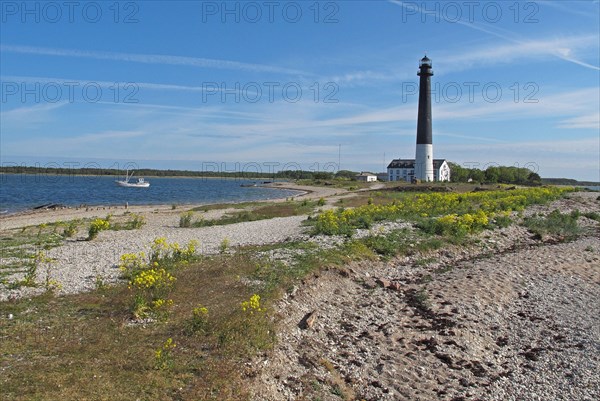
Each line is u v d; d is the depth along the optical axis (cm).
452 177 13300
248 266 1588
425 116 9262
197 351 987
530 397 1021
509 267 1991
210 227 3067
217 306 1215
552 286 1777
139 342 1012
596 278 1908
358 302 1498
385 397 984
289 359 1048
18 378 834
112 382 846
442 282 1758
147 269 1578
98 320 1132
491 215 3006
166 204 6962
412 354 1179
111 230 2891
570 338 1314
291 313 1277
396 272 1867
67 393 797
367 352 1162
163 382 863
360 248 1967
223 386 874
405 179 13712
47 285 1387
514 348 1262
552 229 2883
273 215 4022
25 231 2903
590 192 5841
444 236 2377
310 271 1598
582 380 1087
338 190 9956
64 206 5928
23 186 12588
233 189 12712
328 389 971
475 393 1029
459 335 1299
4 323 1101
